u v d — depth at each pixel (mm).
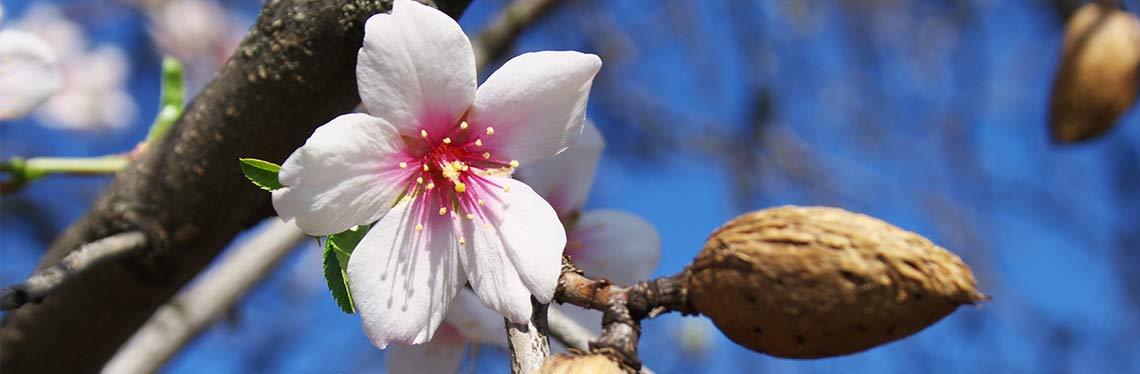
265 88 388
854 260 350
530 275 366
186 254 416
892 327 352
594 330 414
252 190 405
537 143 377
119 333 436
